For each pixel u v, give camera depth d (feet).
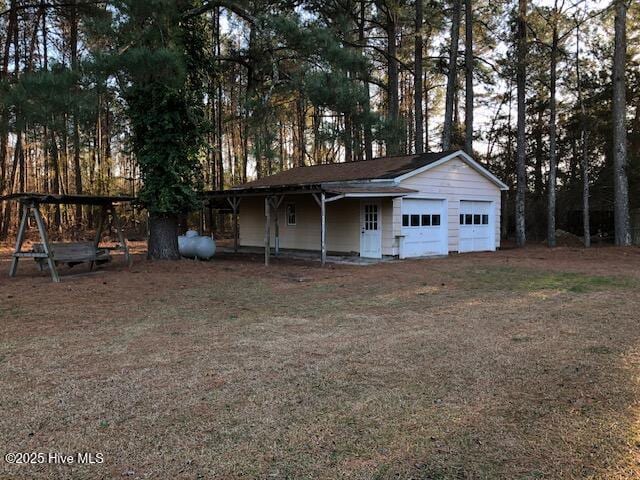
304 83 41.34
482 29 72.64
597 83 66.80
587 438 9.74
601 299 24.66
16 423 10.72
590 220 75.66
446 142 65.41
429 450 9.39
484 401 11.71
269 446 9.62
